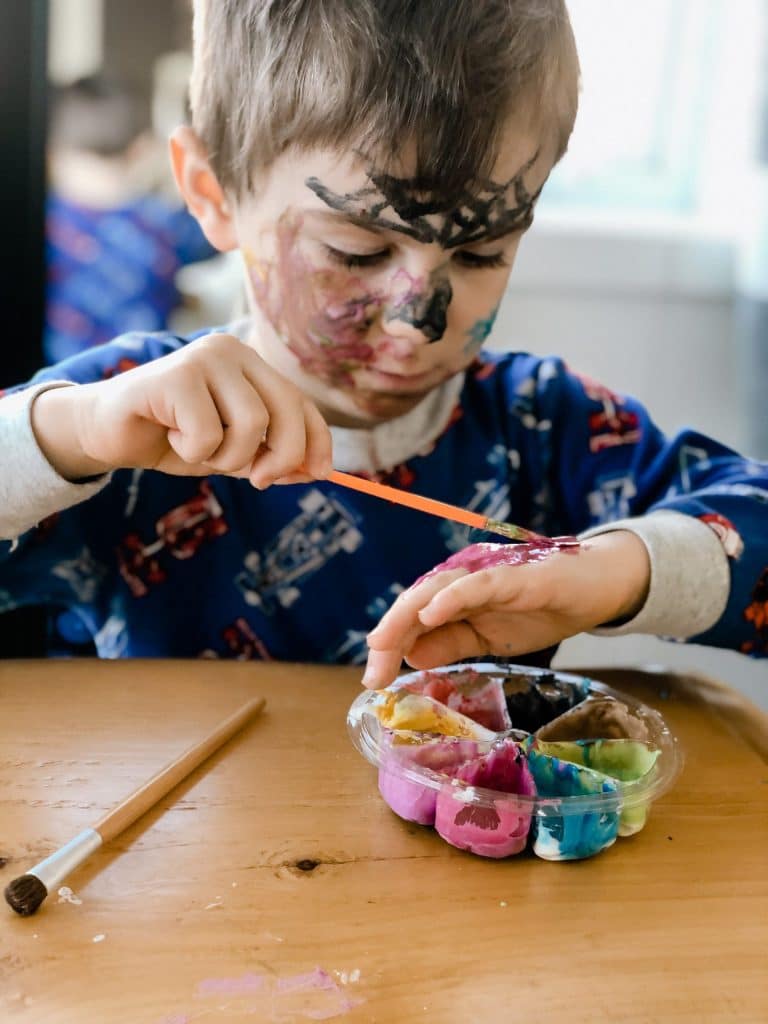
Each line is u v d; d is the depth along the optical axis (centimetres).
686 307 152
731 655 153
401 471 84
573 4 152
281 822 48
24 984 37
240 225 73
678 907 44
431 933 41
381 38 63
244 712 58
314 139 64
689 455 87
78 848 44
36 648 92
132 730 56
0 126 86
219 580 83
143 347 84
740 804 53
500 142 65
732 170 156
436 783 48
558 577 60
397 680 58
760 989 39
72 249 172
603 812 47
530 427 90
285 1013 37
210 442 55
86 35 174
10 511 63
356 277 69
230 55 70
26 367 92
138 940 40
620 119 160
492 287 72
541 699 59
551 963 40
